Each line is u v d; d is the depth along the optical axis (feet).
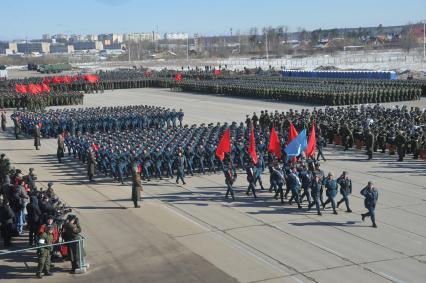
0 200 68.74
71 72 497.87
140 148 105.40
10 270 58.34
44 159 124.06
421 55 531.91
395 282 52.49
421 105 196.24
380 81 249.55
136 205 81.97
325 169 105.29
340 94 201.26
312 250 61.93
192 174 103.60
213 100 239.71
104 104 235.81
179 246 64.39
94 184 98.73
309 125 128.06
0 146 143.43
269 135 113.19
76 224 58.65
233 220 74.33
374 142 120.78
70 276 56.44
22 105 233.55
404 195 84.64
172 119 164.35
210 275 55.47
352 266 56.85
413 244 63.05
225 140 92.12
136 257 61.26
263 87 238.48
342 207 79.20
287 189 81.51
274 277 54.49
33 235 66.28
